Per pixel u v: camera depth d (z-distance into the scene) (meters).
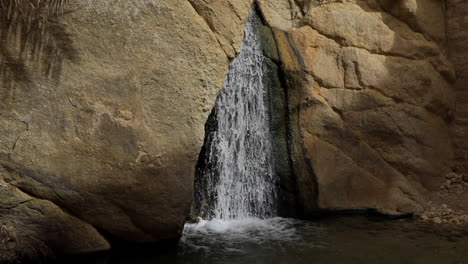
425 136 7.25
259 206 6.86
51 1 4.66
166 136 5.07
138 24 4.96
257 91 7.16
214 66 5.30
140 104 4.98
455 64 7.74
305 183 6.80
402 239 5.79
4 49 4.56
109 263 4.89
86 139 4.81
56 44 4.71
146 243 5.27
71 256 4.93
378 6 7.45
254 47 7.32
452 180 7.43
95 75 4.84
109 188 4.90
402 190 6.98
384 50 7.21
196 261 5.04
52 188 4.75
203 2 5.23
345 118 7.00
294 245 5.58
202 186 6.49
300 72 7.08
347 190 6.89
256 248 5.47
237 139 6.87
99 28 4.84
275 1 7.92
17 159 4.65
